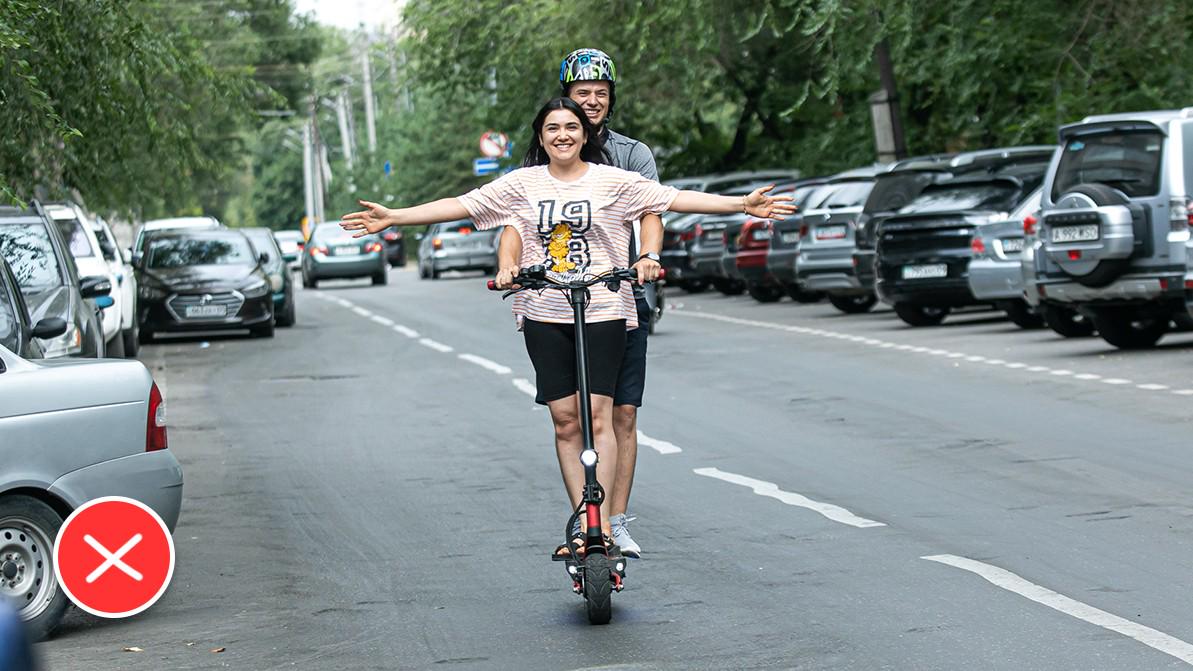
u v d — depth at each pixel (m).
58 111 31.45
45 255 26.20
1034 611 13.12
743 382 31.03
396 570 15.81
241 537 17.91
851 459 21.36
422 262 99.44
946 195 40.66
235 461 23.91
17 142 28.09
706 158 87.00
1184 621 12.66
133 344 42.41
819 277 46.84
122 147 36.22
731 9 56.00
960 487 18.92
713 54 65.31
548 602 14.20
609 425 13.62
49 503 14.09
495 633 13.16
